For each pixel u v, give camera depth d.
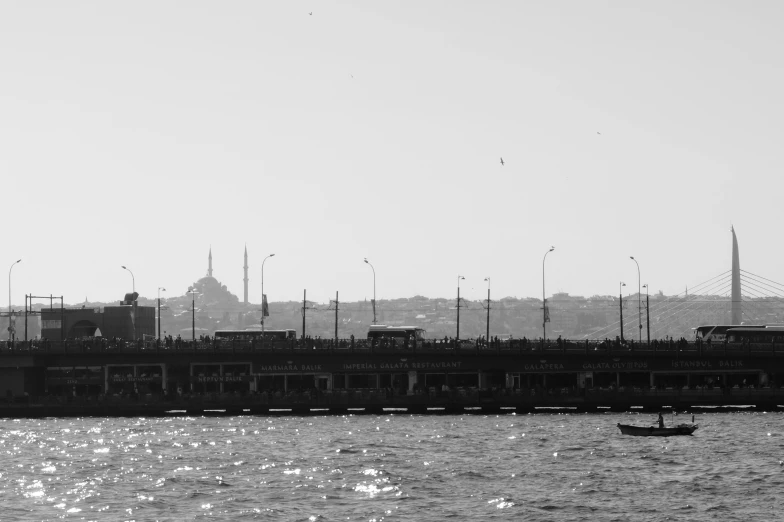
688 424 153.38
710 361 187.75
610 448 136.38
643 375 191.38
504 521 96.38
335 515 98.69
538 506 102.06
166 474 120.25
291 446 141.50
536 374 193.50
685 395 181.38
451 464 124.88
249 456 132.88
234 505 103.19
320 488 111.19
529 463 125.25
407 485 112.25
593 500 104.56
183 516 98.62
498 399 183.38
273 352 191.25
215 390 193.00
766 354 187.00
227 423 172.00
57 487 112.69
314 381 193.50
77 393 194.88
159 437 153.00
